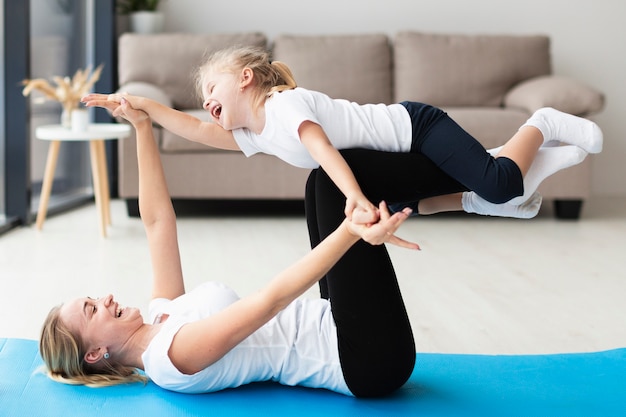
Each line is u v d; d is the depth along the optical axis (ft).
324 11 18.71
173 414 6.07
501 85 17.22
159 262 7.09
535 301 10.48
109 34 17.89
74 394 6.39
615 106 18.86
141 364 6.52
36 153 15.79
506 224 15.47
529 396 6.55
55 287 10.92
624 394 6.59
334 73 17.12
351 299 6.16
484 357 7.43
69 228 14.80
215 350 6.03
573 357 7.39
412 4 18.70
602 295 10.77
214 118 6.44
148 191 7.07
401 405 6.33
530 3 18.70
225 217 16.19
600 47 18.76
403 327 6.25
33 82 14.19
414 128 6.45
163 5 18.67
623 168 19.01
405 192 6.53
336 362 6.33
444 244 13.71
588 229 15.05
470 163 6.29
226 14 18.72
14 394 6.38
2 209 14.85
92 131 14.32
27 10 14.28
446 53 17.25
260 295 5.85
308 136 5.87
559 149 6.62
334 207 6.36
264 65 6.39
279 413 6.12
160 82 17.03
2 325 9.36
